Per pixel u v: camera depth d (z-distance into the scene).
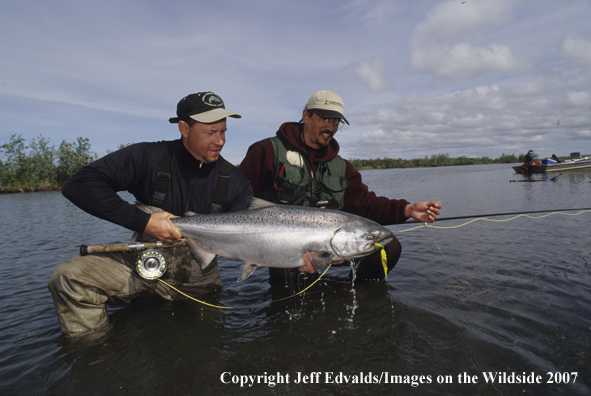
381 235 3.64
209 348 2.77
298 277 4.33
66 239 7.66
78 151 44.22
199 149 3.33
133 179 3.38
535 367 2.35
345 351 2.67
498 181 22.72
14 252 6.44
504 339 2.70
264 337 2.93
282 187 4.18
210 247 3.51
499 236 6.09
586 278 3.82
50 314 3.51
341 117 3.96
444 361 2.48
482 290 3.66
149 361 2.60
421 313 3.21
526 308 3.18
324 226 3.50
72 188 2.96
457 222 7.87
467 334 2.79
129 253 3.44
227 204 3.72
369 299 3.64
